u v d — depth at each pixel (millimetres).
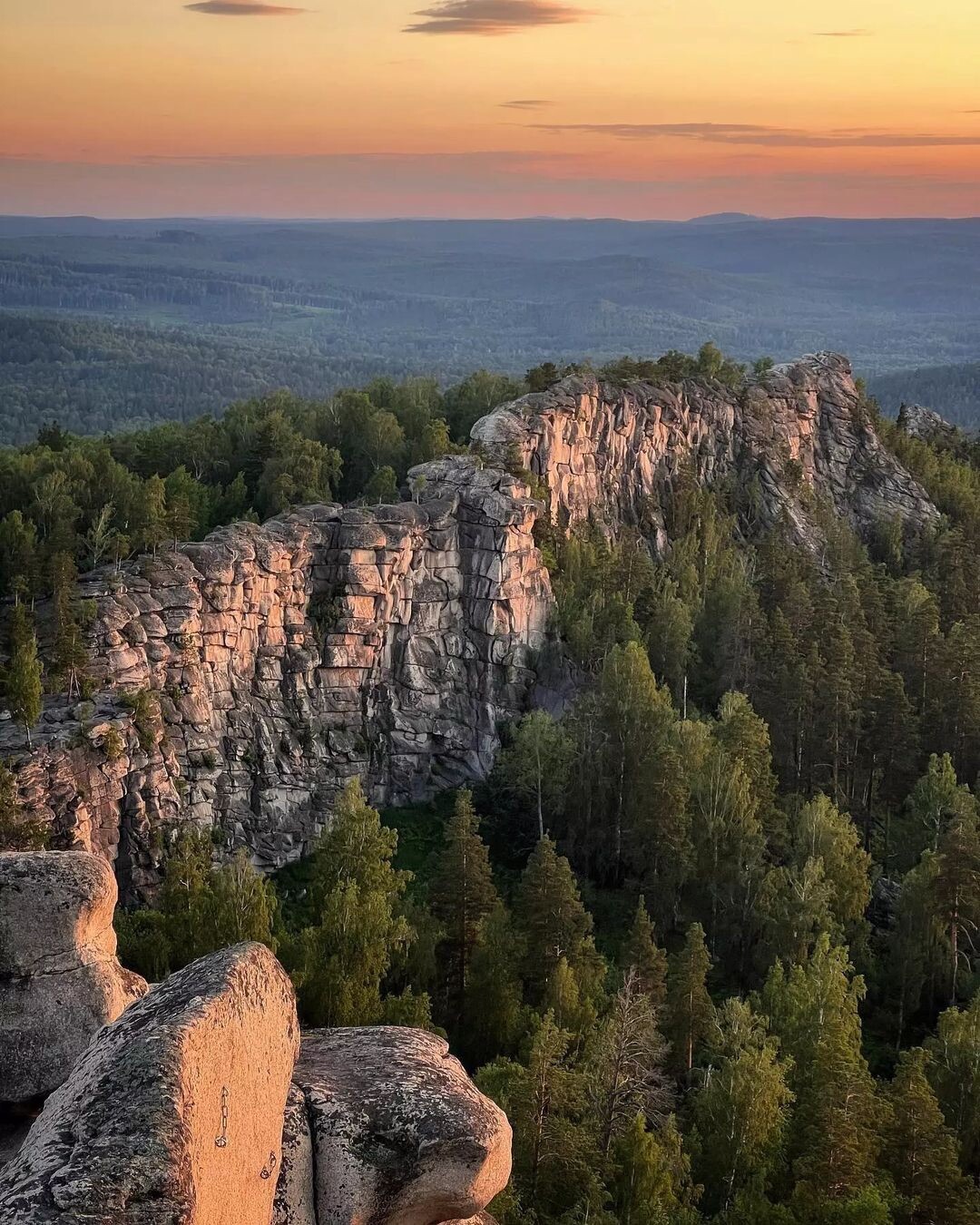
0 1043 18578
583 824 104688
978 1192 56000
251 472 134750
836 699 115312
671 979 71250
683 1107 64250
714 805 96125
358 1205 16203
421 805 112312
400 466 141250
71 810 78438
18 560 97062
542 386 166250
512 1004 70188
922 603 145125
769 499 176375
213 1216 13000
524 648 120125
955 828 86812
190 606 97250
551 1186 49875
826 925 85000
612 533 154750
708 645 138625
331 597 110625
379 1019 64250
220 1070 13727
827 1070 58125
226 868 71438
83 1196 11586
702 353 190125
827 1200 49969
